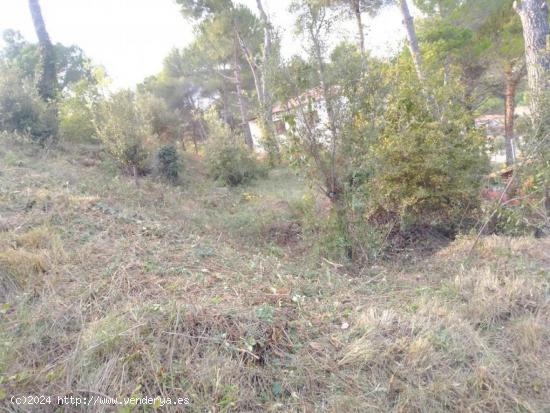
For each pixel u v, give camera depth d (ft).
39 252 11.93
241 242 18.65
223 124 41.88
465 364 8.34
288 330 9.23
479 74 38.50
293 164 15.53
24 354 8.02
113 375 7.41
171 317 8.81
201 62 62.03
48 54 38.78
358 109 14.76
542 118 14.15
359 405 7.26
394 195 18.34
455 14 35.55
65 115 35.78
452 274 13.19
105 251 13.07
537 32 19.01
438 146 17.74
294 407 7.27
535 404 7.43
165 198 24.16
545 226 15.71
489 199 18.66
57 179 21.54
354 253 15.81
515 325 9.62
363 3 34.96
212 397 7.19
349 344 8.78
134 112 28.58
